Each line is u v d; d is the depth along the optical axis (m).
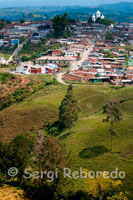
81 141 83.88
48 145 53.69
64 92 142.25
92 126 94.25
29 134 99.56
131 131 84.50
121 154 73.38
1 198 47.19
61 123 97.31
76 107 94.69
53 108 120.56
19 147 55.50
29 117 114.25
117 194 54.50
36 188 50.78
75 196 51.22
